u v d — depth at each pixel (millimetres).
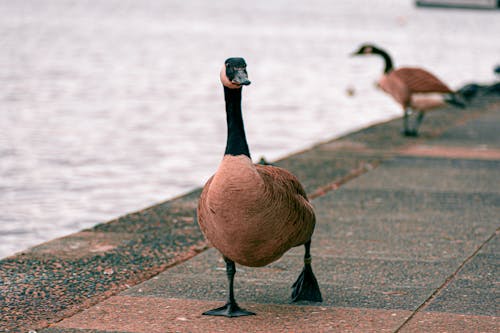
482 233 8234
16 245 8781
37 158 13734
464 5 141500
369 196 9945
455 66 35281
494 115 18016
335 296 6340
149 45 46969
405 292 6418
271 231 5441
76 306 6141
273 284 6695
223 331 5605
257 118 19234
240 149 5355
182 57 39125
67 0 132000
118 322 5777
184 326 5699
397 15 108438
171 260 7391
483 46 51156
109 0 141750
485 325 5648
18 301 6238
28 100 21578
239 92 5402
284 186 5656
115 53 40375
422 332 5523
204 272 7020
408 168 11797
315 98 23734
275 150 14930
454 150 13406
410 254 7484
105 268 7129
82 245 7883
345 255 7465
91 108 20375
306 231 5859
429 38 59219
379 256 7426
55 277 6859
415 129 15094
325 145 14016
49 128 16953
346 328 5629
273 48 46594
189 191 11414
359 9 133375
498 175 11266
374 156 12875
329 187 10562
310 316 5895
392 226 8492
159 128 17312
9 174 12430
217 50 44281
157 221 8891
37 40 47781
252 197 5281
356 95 24719
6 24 64375
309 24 80625
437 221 8711
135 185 11812
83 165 13219
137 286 6621
